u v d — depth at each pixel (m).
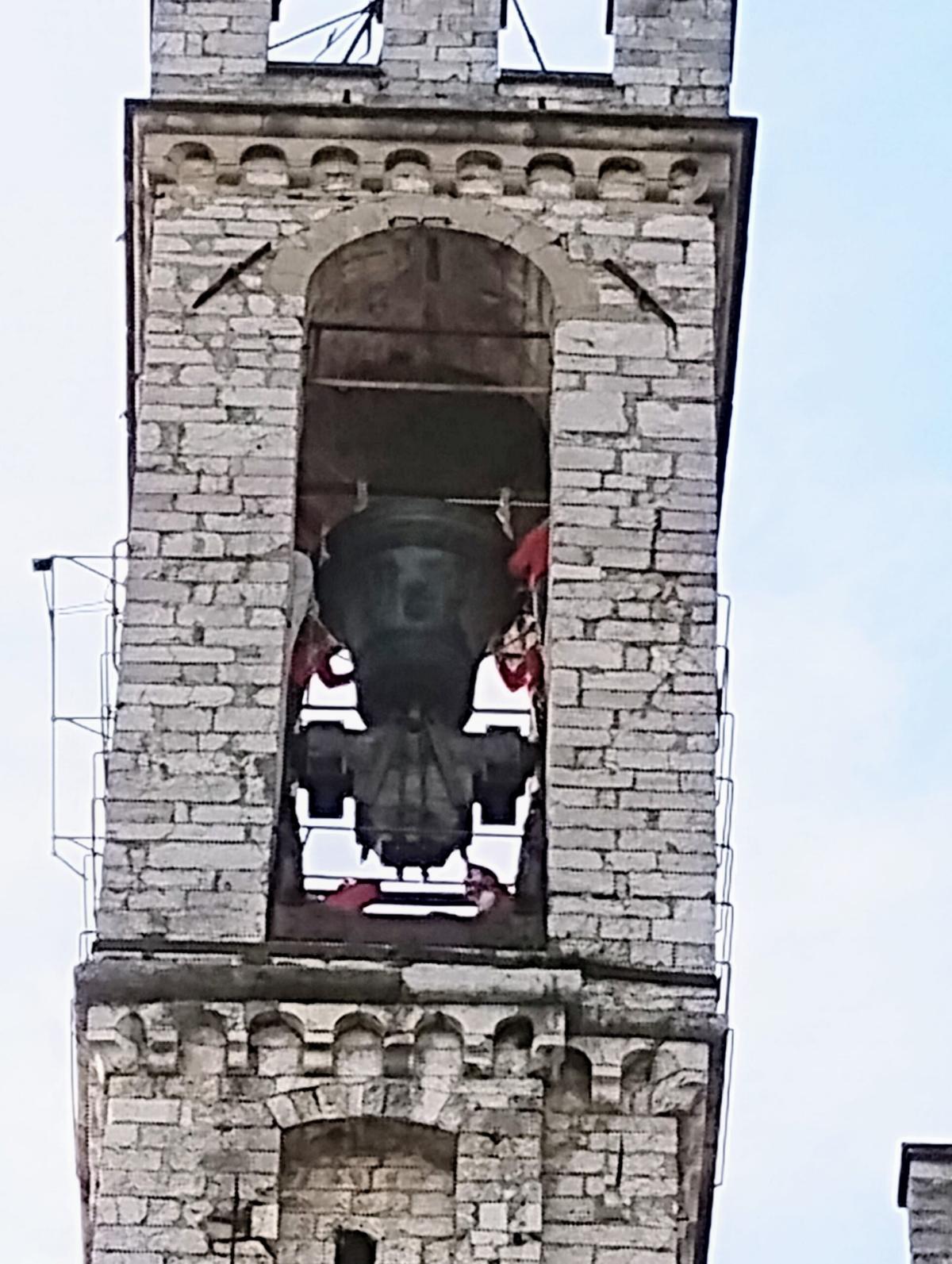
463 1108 48.53
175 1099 48.50
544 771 52.19
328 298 56.31
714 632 52.44
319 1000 48.97
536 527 55.66
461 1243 47.78
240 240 55.62
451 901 52.66
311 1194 48.31
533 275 55.88
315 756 53.47
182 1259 47.56
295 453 53.72
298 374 54.44
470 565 55.28
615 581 52.78
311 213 56.00
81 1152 50.00
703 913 50.19
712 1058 48.94
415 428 57.34
